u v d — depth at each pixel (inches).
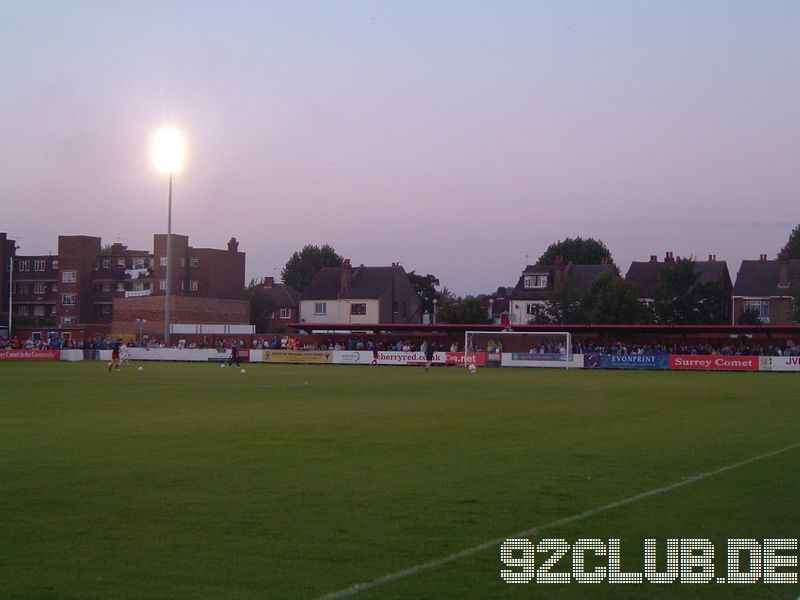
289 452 716.7
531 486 565.9
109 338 3624.5
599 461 676.1
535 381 1913.1
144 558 395.2
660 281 3666.3
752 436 853.2
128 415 1029.8
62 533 438.6
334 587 356.2
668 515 485.7
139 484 566.6
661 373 2412.6
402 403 1245.7
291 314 4734.3
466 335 2878.9
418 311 4618.6
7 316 4232.3
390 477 597.0
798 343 2883.9
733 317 3924.7
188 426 910.4
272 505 503.5
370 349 3122.5
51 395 1357.0
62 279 4594.0
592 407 1200.8
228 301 4205.2
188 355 3004.4
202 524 458.0
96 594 346.9
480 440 805.9
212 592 349.7
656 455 711.7
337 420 985.5
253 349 3014.3
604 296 3270.2
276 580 364.8
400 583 362.9
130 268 4660.4
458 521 466.9
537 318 3636.8
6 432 851.4
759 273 3969.0
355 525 457.1
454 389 1590.8
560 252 5610.2
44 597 343.6
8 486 557.9
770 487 568.1
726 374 2383.1
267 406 1171.9
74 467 633.6
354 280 4377.5
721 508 504.1
